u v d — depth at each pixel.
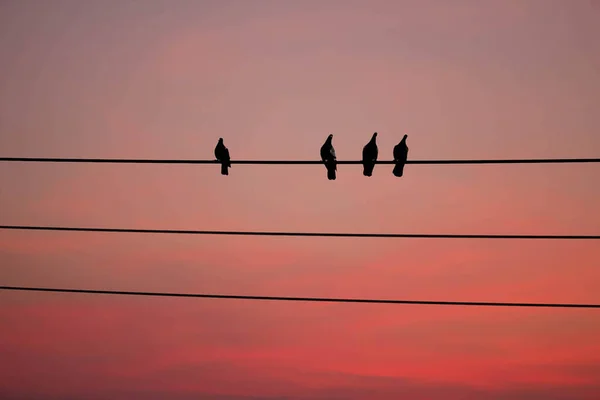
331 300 25.11
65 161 24.12
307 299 25.36
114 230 25.45
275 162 23.72
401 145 26.25
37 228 25.66
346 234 24.72
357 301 25.27
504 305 24.72
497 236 24.42
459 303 24.80
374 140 26.23
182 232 25.20
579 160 22.66
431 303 25.02
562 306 24.34
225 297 25.58
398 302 25.19
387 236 24.70
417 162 23.22
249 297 25.55
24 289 26.20
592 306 24.42
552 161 22.78
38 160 24.34
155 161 23.95
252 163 23.72
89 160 24.20
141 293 25.97
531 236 24.41
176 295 25.91
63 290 26.39
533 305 24.53
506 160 22.91
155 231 25.09
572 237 24.31
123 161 24.16
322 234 24.73
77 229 25.39
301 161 23.66
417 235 24.58
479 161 22.95
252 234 24.84
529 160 22.89
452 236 24.48
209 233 25.00
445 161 23.17
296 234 24.78
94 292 26.02
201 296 25.59
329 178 26.83
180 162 23.98
